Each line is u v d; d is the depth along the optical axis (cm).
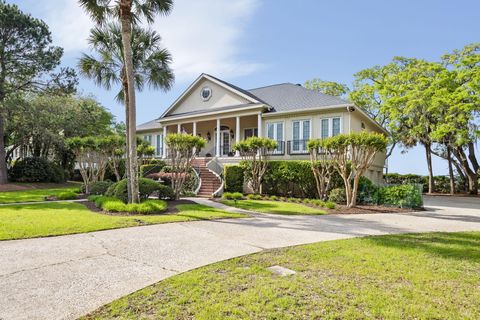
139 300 327
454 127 1983
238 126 2006
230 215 941
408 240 634
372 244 591
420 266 451
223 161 1962
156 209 962
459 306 319
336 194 1359
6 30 2011
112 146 1650
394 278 399
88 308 308
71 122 2212
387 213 1127
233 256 502
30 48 2127
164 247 556
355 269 434
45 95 2200
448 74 2047
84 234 653
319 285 371
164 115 2417
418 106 2223
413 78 2347
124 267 440
